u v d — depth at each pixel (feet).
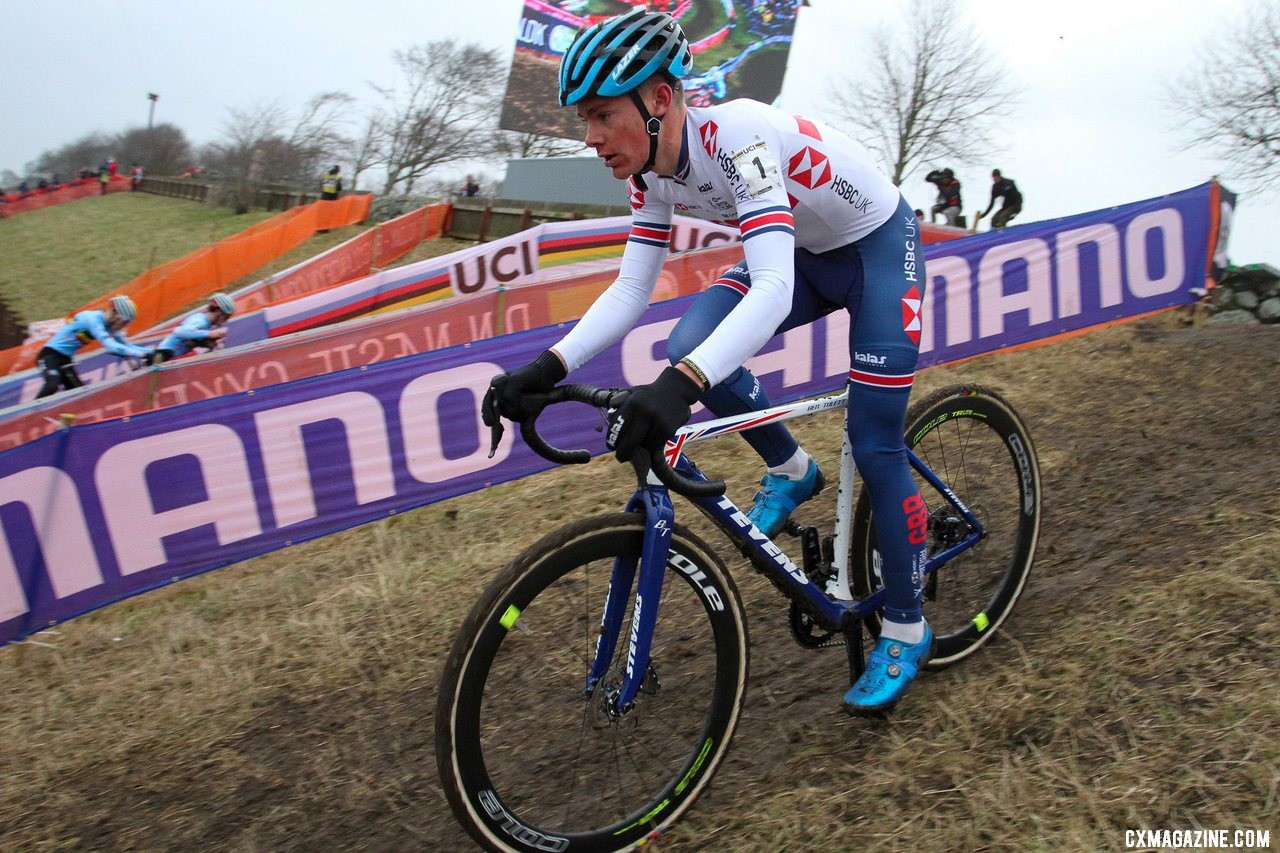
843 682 7.09
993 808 5.26
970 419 7.19
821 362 14.94
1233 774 5.07
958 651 7.01
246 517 12.14
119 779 8.05
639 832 5.64
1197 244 17.71
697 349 4.97
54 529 11.02
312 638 10.07
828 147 5.81
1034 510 7.52
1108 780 5.27
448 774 4.97
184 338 26.35
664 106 5.33
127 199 105.29
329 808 6.99
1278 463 9.68
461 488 13.47
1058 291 16.65
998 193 33.37
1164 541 8.18
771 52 49.85
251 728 8.47
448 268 27.73
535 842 5.31
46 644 11.47
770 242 5.23
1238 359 14.64
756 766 6.28
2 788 8.22
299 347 15.92
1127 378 14.64
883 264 6.05
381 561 12.14
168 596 12.66
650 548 5.28
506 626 5.05
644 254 6.20
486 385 13.47
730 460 13.50
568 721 6.29
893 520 6.15
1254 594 6.56
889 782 5.69
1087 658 6.49
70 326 26.04
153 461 11.50
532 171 47.73
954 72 57.41
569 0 51.90
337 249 39.11
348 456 12.67
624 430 4.78
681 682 6.77
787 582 5.97
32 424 13.98
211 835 6.97
